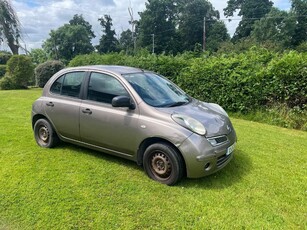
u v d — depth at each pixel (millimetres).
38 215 2916
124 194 3338
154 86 4168
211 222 2838
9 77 16141
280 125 6984
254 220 2877
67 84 4539
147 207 3078
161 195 3324
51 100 4641
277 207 3111
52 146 4863
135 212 2984
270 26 47656
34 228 2723
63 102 4461
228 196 3322
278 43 41875
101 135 4043
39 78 17031
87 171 3961
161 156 3549
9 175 3805
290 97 6996
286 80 6961
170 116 3514
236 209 3062
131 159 3889
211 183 3629
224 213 2984
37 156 4508
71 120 4359
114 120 3846
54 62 17266
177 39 58906
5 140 5312
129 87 3844
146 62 10828
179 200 3221
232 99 8062
